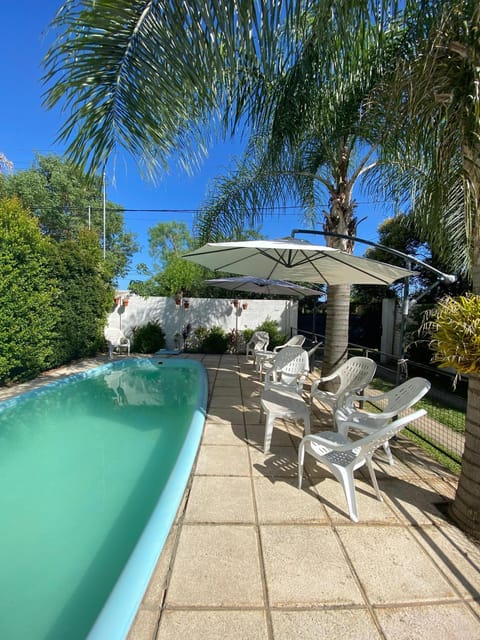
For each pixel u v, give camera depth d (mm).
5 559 2285
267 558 1920
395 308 8922
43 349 6566
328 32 2338
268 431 3318
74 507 2895
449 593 1720
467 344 1983
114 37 1725
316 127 4684
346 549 2010
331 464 2402
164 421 4949
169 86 1909
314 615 1579
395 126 3109
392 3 2256
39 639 1741
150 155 2404
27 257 6004
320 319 11930
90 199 17359
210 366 8156
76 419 5016
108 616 1520
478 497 2168
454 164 2514
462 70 2102
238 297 14180
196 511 2344
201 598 1647
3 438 4324
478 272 2174
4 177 13617
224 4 1563
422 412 2172
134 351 10320
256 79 3633
